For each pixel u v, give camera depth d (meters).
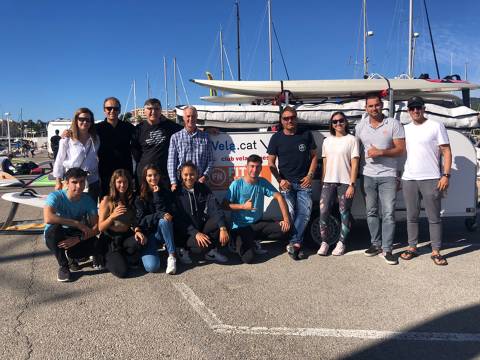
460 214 5.89
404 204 5.84
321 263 5.16
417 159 5.04
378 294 4.19
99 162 5.48
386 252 5.16
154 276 4.76
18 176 18.02
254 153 5.89
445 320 3.63
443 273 4.76
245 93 7.50
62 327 3.54
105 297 4.16
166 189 5.07
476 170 5.86
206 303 4.00
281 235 5.37
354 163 5.19
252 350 3.16
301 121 5.97
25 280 4.65
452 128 5.91
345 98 7.14
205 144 5.39
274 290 4.32
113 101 5.41
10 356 3.10
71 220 4.60
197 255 5.51
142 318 3.70
